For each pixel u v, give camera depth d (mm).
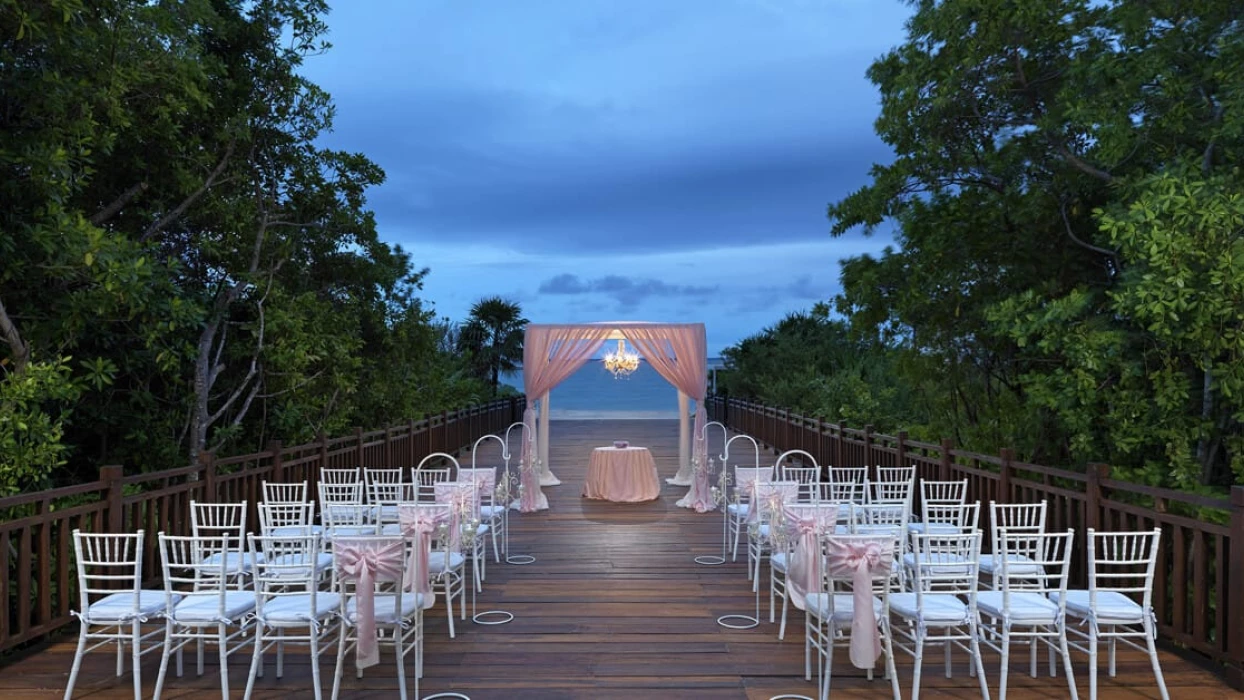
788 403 19312
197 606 4312
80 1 5574
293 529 5453
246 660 4918
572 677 4645
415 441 13664
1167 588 5355
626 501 11398
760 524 5816
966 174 8656
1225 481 7031
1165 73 6293
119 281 5902
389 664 4863
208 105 7508
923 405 12156
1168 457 6719
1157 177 5762
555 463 15977
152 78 6723
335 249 11586
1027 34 7320
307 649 5129
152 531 6227
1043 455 8484
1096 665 4477
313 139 10289
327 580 5918
